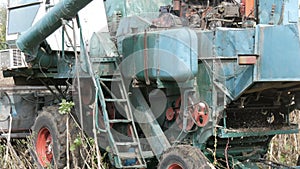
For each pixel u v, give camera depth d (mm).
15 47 8500
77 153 7141
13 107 8734
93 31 7828
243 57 5305
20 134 8477
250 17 6375
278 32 5223
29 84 8797
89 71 6688
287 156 7953
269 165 6426
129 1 7301
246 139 6348
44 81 8406
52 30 6918
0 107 8695
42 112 7766
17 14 8508
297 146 8164
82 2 6250
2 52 8188
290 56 5129
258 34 5387
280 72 5207
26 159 7863
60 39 7734
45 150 7793
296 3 6410
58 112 7484
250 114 6312
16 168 7504
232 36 5664
